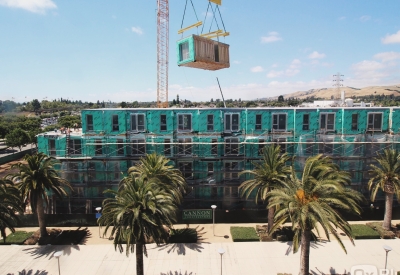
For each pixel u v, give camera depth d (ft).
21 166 100.07
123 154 124.47
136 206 69.82
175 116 124.77
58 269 83.35
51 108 646.33
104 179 123.85
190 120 125.29
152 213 70.03
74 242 102.68
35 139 267.18
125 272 85.10
